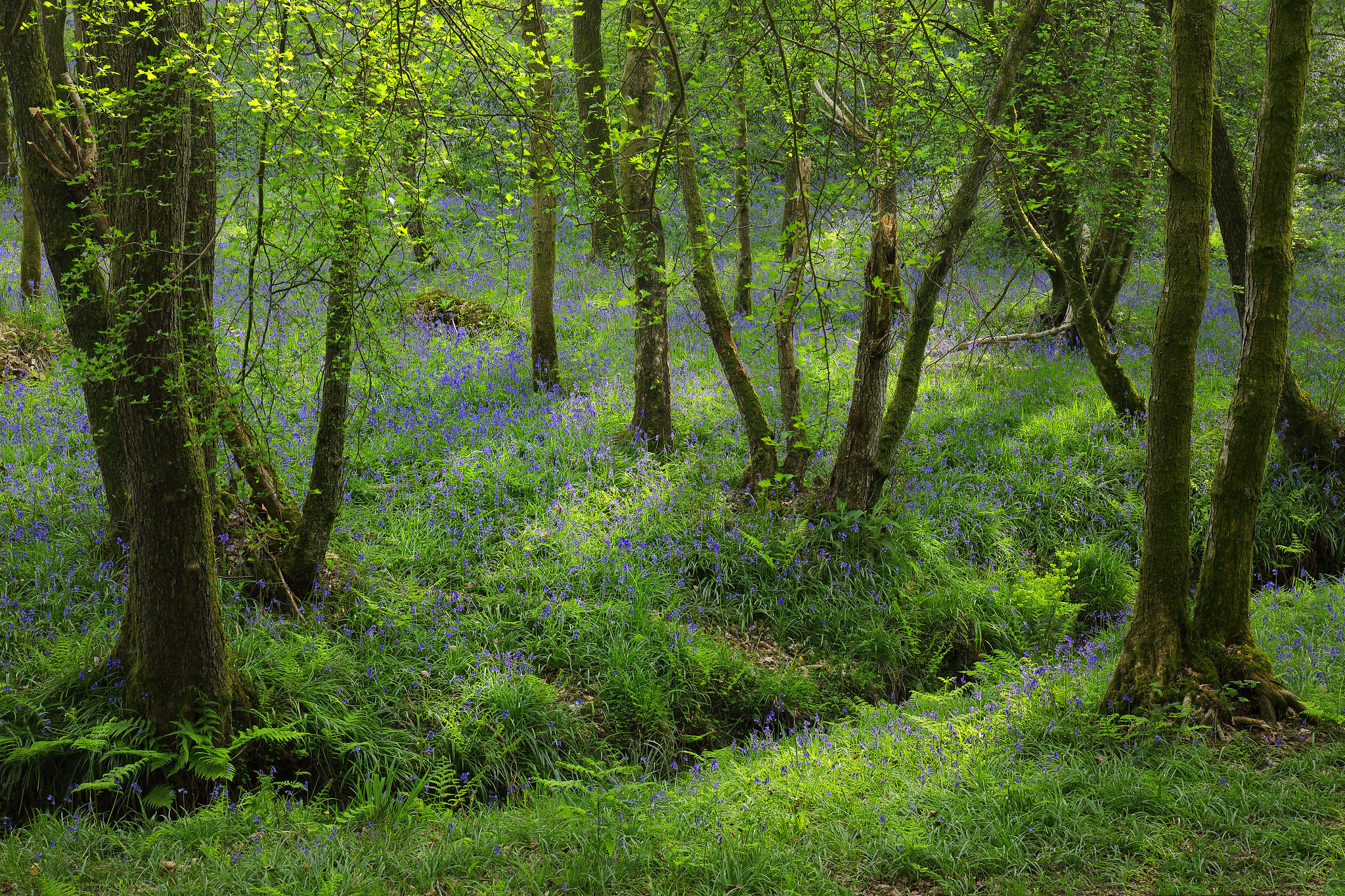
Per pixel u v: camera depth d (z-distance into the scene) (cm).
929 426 1190
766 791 553
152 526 573
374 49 495
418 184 514
